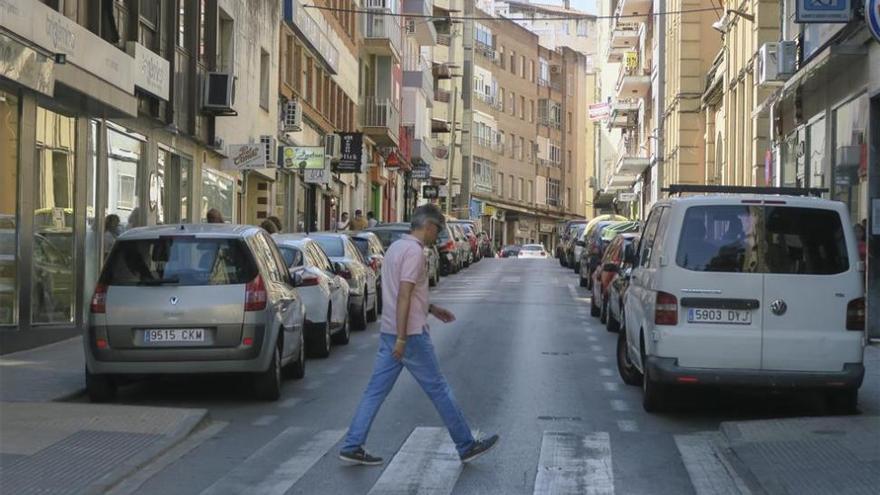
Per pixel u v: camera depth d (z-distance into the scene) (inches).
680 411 422.3
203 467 322.3
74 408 396.8
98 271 682.2
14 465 311.4
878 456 329.1
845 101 726.5
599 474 316.2
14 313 563.5
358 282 712.4
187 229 439.8
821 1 648.4
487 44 3267.7
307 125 1423.5
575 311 885.8
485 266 1717.5
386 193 2239.2
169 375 432.1
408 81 2234.3
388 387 324.2
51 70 524.4
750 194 413.4
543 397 454.6
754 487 303.3
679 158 1576.0
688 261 383.2
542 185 3732.8
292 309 473.1
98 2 651.5
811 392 401.7
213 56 938.7
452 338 677.9
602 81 3326.8
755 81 1058.7
